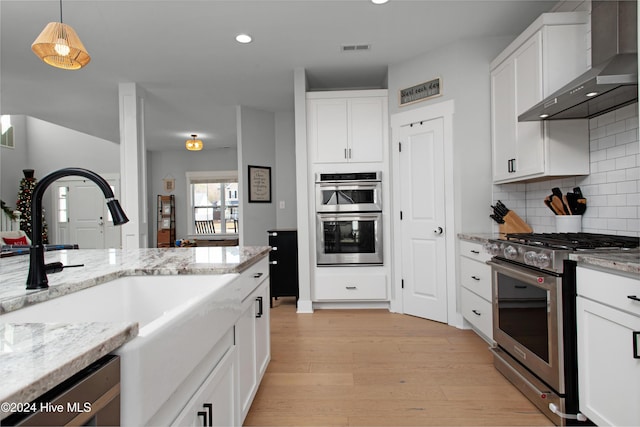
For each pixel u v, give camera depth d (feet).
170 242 27.71
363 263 12.25
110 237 26.94
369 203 12.26
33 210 3.36
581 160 7.59
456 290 10.37
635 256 4.93
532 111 7.02
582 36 7.44
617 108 6.79
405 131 11.67
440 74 10.77
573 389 5.40
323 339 9.46
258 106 16.44
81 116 17.47
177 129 20.90
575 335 5.39
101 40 10.05
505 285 7.09
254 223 16.56
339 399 6.43
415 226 11.40
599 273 4.89
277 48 10.77
